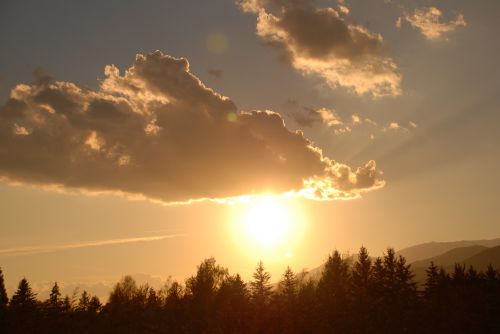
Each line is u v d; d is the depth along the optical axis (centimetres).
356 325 7056
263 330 7706
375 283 9269
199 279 12256
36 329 10950
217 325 8606
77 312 12325
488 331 6688
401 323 6962
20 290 11731
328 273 10031
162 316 11294
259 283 10181
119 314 11725
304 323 7412
